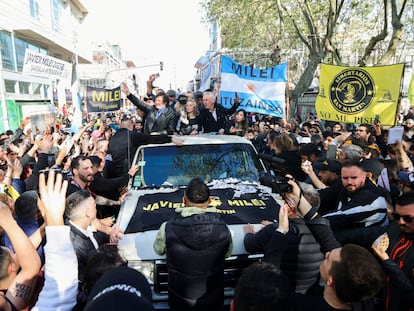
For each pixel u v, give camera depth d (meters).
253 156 4.54
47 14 24.55
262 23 18.92
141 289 1.61
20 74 17.47
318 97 6.23
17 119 15.41
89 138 8.55
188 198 2.71
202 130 6.50
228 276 2.92
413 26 16.19
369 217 2.95
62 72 9.11
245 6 17.11
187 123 6.48
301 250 2.55
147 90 7.07
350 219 2.99
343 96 6.00
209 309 2.48
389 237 2.57
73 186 3.88
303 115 21.58
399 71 5.58
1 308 2.00
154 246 2.72
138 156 4.52
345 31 19.28
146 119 5.95
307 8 14.15
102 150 6.11
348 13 17.00
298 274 2.56
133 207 3.61
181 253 2.43
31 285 2.21
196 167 4.37
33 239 2.70
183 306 2.47
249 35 19.59
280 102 6.99
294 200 2.53
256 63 22.30
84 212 2.68
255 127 10.93
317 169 4.41
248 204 3.57
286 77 7.00
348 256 1.78
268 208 3.48
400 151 4.05
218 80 7.16
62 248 2.12
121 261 2.25
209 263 2.44
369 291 1.72
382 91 5.72
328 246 2.46
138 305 1.47
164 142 4.63
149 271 2.87
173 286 2.51
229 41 19.77
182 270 2.45
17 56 19.39
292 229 2.57
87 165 3.96
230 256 2.91
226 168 4.36
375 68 5.74
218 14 18.12
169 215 3.35
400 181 3.71
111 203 4.37
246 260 2.94
